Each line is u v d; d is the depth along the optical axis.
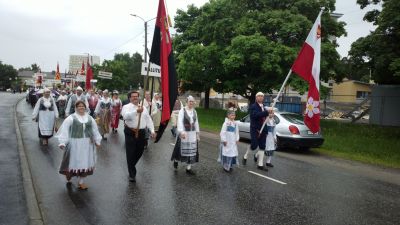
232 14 24.73
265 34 22.86
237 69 23.88
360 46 18.22
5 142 11.76
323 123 24.09
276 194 7.46
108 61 65.38
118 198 6.78
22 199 6.23
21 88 91.69
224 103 48.34
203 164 10.21
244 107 38.91
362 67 19.27
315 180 8.91
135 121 7.89
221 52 23.58
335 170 10.38
